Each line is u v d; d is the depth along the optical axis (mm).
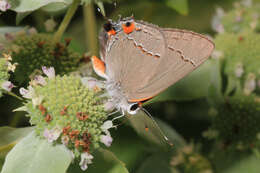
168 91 203
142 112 188
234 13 226
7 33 197
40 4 185
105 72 189
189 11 233
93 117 183
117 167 186
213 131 211
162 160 209
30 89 182
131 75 188
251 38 215
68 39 200
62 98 182
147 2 223
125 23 186
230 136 211
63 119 181
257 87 216
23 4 186
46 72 185
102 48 188
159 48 186
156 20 232
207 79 208
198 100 222
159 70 188
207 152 213
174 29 185
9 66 184
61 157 181
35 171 179
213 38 222
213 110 211
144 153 209
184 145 214
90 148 182
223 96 211
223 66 213
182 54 186
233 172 210
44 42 197
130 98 188
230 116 210
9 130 185
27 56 195
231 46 214
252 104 210
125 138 207
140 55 188
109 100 186
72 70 197
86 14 212
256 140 210
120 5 222
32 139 182
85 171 186
